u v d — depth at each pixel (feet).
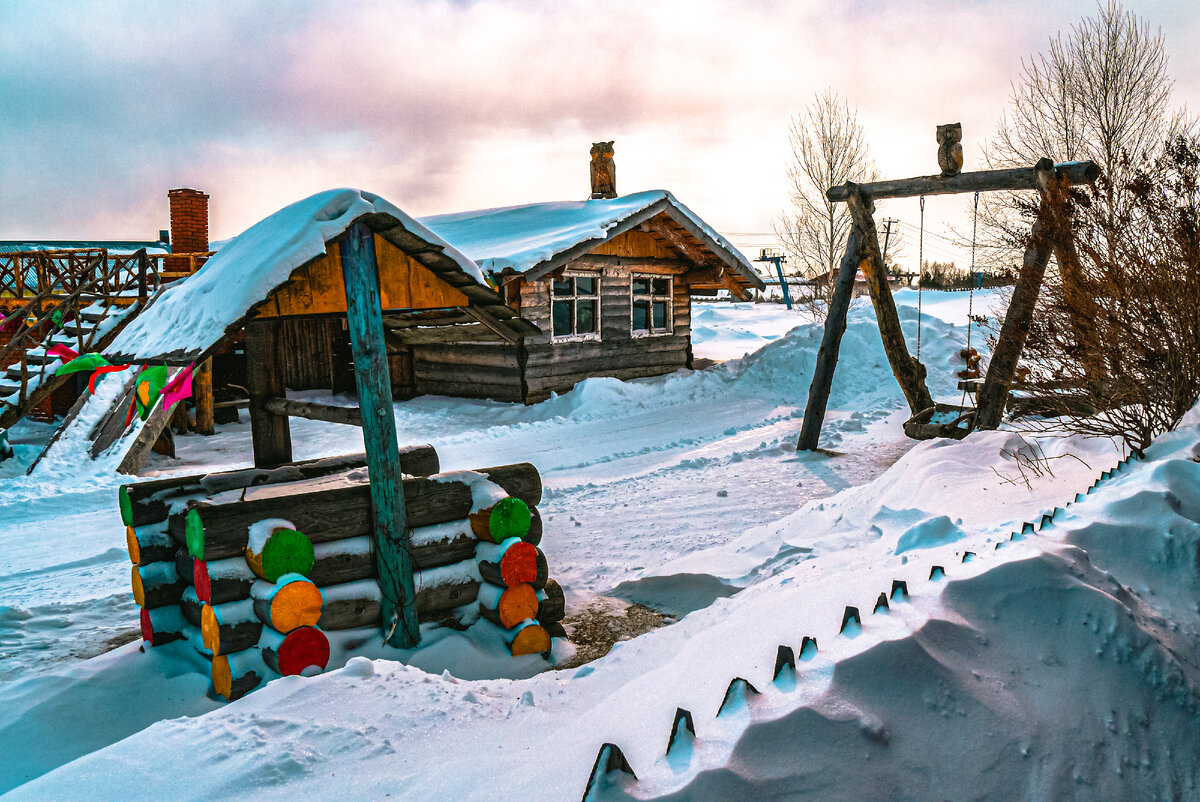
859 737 7.18
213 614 13.60
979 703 7.95
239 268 14.47
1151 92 61.36
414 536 15.60
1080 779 7.56
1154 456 15.01
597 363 55.83
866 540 18.33
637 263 58.39
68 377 43.70
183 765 8.83
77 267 50.88
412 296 16.34
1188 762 8.13
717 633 11.34
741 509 25.39
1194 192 17.11
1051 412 23.36
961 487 18.99
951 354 53.42
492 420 47.93
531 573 15.90
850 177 90.99
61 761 12.12
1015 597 9.37
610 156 65.10
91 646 16.99
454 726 10.09
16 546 24.93
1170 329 17.29
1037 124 65.36
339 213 14.76
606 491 28.94
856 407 46.55
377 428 14.97
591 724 9.23
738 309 147.23
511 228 58.18
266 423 18.45
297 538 14.02
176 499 16.14
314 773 8.71
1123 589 10.04
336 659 14.43
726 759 6.73
